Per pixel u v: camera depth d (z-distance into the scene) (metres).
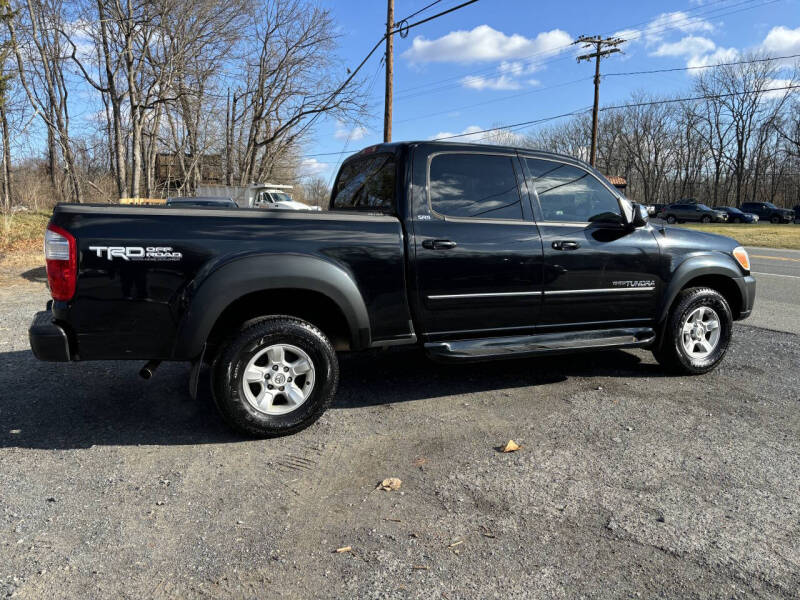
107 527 2.52
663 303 4.66
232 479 2.99
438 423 3.78
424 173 3.92
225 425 3.72
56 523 2.54
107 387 4.43
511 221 4.12
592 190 4.50
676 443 3.46
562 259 4.22
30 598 2.04
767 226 31.75
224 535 2.47
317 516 2.64
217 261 3.29
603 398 4.28
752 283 5.03
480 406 4.10
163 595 2.08
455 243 3.88
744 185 61.72
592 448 3.39
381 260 3.69
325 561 2.30
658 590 2.14
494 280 4.02
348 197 4.69
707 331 4.89
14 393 4.25
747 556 2.35
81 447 3.36
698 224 36.41
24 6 25.22
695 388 4.52
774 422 3.80
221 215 3.36
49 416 3.82
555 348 4.22
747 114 55.50
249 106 36.25
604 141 65.88
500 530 2.53
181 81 26.94
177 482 2.95
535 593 2.12
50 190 31.72
